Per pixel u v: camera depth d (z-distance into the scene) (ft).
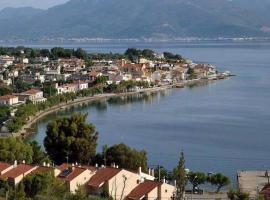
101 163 643.04
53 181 458.91
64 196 426.92
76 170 512.63
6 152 600.80
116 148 635.66
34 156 639.35
